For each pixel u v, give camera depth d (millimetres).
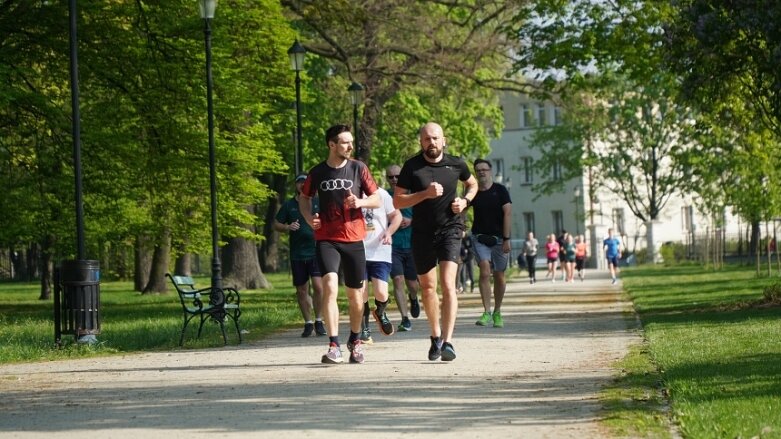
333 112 69438
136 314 44094
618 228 139125
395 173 28922
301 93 53094
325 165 21172
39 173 47750
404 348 23984
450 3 64625
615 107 117188
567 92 55469
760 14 32844
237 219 52875
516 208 145500
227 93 48188
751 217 65750
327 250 21156
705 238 94562
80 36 46312
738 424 12852
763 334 24812
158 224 52625
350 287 21156
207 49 38312
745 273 73188
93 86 48469
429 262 20938
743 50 35375
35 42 46312
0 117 46625
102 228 51844
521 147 145125
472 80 65812
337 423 13875
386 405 15359
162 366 22156
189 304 54281
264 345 26781
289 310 40562
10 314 47906
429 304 21047
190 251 56281
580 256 77688
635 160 118625
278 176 78188
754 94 37312
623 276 81625
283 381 18547
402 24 61719
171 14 46719
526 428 13273
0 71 41125
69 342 28359
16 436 13633
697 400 14758
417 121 77250
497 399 15789
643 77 46312
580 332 28078
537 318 34594
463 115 85438
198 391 17547
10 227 48469
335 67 68062
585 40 46344
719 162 66812
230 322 34594
